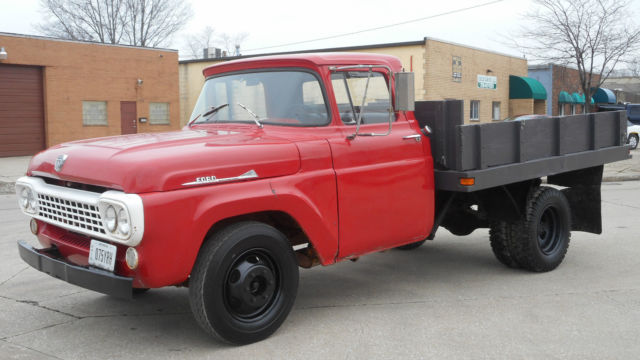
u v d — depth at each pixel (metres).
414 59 23.05
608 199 11.39
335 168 4.39
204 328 3.84
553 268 6.01
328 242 4.34
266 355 3.82
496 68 28.41
